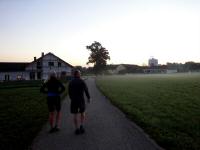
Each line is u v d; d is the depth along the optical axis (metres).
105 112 10.59
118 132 7.02
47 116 9.62
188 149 5.40
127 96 16.83
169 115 9.49
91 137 6.52
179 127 7.52
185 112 10.21
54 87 7.32
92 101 14.62
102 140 6.21
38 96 18.09
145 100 14.46
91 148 5.59
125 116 9.59
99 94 19.19
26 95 18.97
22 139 6.24
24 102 14.35
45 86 7.41
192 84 27.72
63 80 41.25
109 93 19.12
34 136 6.61
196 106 11.84
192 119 8.74
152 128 7.29
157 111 10.52
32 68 58.84
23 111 10.84
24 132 6.95
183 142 5.86
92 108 11.80
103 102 14.12
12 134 6.75
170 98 15.32
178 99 14.71
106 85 30.64
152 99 14.95
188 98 15.13
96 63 97.62
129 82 37.59
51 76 7.37
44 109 11.44
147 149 5.49
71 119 9.06
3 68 58.47
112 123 8.27
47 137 6.55
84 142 6.06
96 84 33.97
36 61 59.12
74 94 7.12
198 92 18.94
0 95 19.14
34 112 10.56
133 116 9.27
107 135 6.70
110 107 12.12
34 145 5.84
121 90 22.33
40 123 8.25
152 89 22.92
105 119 8.98
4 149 5.51
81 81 7.27
